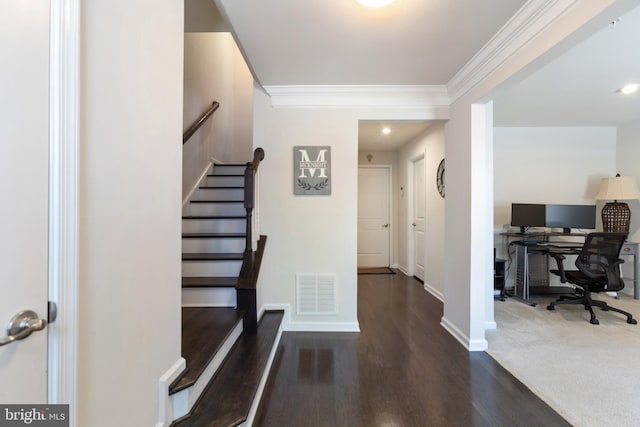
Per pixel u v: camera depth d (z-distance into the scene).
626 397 1.91
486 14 1.77
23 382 0.72
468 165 2.59
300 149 2.94
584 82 2.95
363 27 1.91
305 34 1.98
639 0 1.29
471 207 2.54
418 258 5.11
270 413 1.75
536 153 4.52
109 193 0.98
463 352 2.50
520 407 1.81
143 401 1.16
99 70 0.94
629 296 4.15
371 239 6.09
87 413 0.89
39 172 0.75
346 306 2.98
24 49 0.71
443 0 1.65
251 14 1.77
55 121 0.79
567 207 4.11
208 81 3.93
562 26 1.60
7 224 0.68
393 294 4.24
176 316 1.40
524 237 4.35
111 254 0.99
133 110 1.10
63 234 0.80
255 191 2.74
